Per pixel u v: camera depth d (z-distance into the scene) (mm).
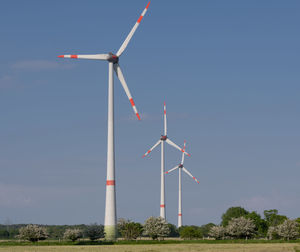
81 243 126000
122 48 128375
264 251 98375
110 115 126250
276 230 154750
